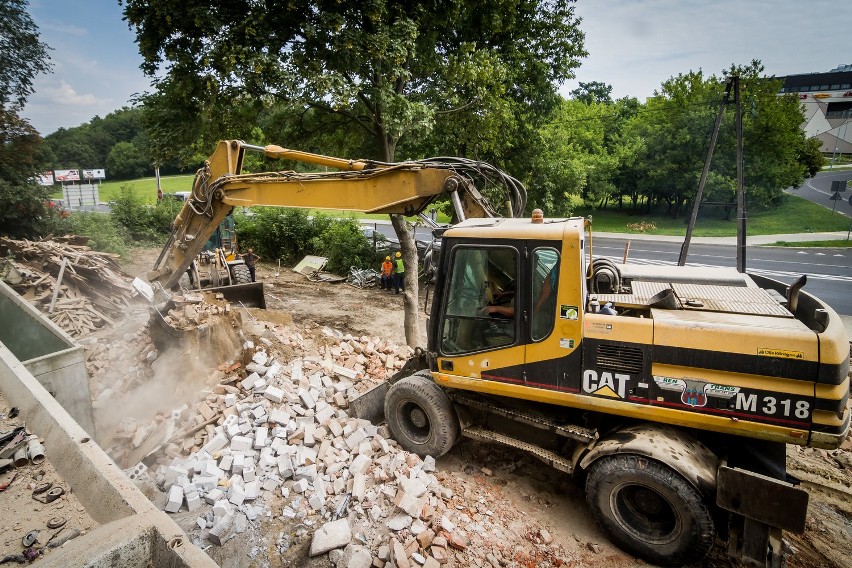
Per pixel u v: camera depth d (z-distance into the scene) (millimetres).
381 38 8648
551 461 4773
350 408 6109
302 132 12383
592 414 4746
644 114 36719
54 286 8500
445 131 12367
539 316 4484
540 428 4934
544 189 16891
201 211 7004
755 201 32875
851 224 31781
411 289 10594
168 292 7191
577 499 5094
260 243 22375
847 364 3734
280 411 5695
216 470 4824
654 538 4172
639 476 4094
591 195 37125
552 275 4387
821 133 77688
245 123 10578
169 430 5516
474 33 12836
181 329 6641
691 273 5766
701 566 4258
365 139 13047
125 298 9203
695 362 3967
